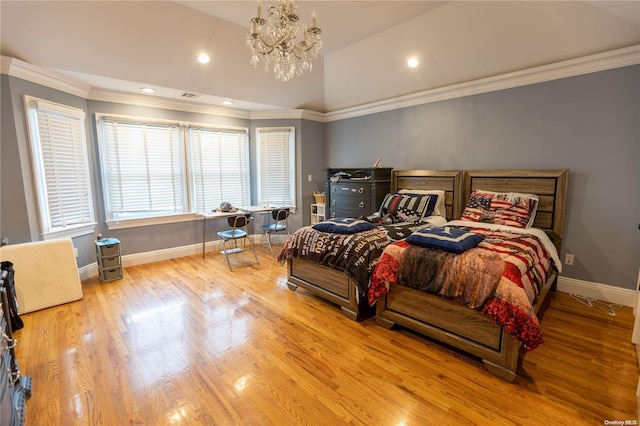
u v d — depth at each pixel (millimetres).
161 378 1992
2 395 1182
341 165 5457
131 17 2857
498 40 3088
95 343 2389
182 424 1639
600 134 2922
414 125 4348
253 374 2029
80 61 3092
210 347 2336
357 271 2621
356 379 1979
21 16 2545
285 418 1676
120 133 4082
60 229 3387
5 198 2939
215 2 2889
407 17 3160
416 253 2328
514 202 3225
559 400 1781
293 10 2242
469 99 3768
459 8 2930
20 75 2949
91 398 1817
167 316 2820
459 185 3832
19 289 2840
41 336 2486
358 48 3881
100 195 3982
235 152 5289
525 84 3312
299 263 3266
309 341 2414
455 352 2266
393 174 4484
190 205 4824
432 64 3658
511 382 1932
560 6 2602
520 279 1957
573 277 3191
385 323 2588
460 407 1741
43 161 3217
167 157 4531
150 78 3578
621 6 2262
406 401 1791
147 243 4434
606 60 2805
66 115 3455
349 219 3174
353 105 5031
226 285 3580
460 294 2068
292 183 5500
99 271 3721
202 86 3990
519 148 3424
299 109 5211
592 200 3021
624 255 2902
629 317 2725
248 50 3705
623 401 1764
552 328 2559
